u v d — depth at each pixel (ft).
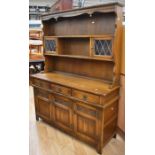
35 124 9.51
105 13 7.39
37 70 17.80
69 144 7.77
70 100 7.52
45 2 22.22
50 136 8.39
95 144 7.07
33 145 7.69
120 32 6.79
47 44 9.36
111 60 6.77
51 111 8.68
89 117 6.95
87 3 20.77
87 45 8.30
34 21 19.97
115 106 7.57
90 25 8.04
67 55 8.46
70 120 7.80
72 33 8.86
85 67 8.61
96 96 6.47
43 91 8.85
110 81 7.73
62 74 9.50
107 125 7.06
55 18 8.52
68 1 10.60
